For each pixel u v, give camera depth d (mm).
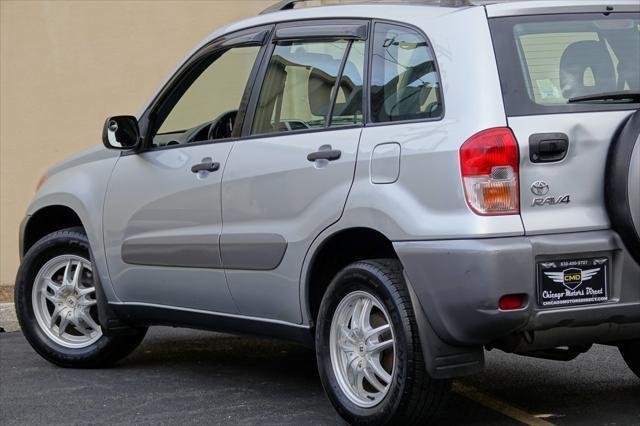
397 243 6145
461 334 6000
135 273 8062
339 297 6598
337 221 6527
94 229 8328
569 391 7512
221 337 9969
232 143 7387
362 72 6695
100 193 8305
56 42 12750
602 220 6102
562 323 5988
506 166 5910
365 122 6562
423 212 6078
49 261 8734
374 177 6352
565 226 5996
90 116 12875
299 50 7184
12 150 12719
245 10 13211
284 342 9641
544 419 6789
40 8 12703
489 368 8312
